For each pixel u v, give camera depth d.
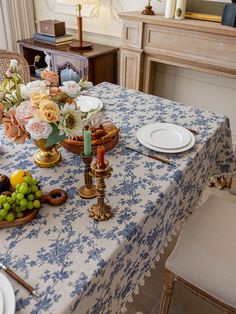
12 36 3.03
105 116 1.37
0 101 0.89
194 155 1.12
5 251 0.72
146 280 1.45
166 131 1.23
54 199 0.86
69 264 0.69
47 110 0.83
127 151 1.13
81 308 0.66
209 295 1.00
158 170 1.03
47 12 2.99
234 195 2.01
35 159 1.05
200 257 1.01
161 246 1.05
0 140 1.18
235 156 1.60
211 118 1.39
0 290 0.62
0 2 2.85
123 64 2.45
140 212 0.85
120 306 0.86
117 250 0.74
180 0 1.99
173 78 2.55
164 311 1.16
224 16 1.89
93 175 0.82
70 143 1.08
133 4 2.43
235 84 2.29
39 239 0.76
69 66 2.50
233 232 1.10
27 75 1.81
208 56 2.01
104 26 2.67
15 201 0.79
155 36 2.18
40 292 0.63
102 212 0.82
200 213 1.19
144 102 1.52
